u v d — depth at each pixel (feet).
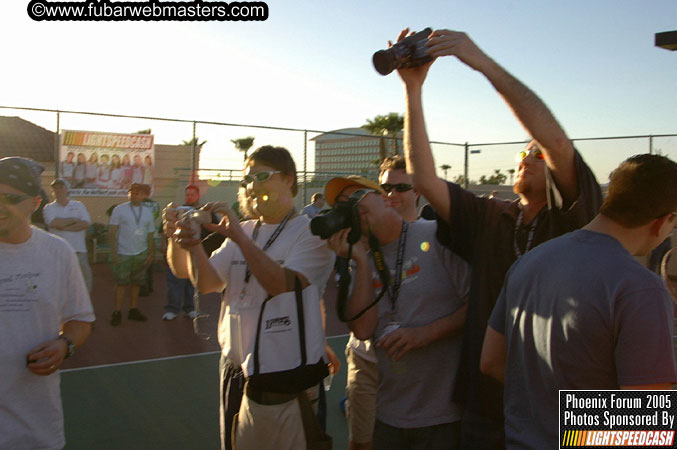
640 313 4.16
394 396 7.07
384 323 7.27
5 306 5.97
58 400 6.46
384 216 7.04
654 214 4.52
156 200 43.86
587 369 4.38
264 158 7.36
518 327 4.99
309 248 7.19
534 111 5.35
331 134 36.11
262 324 6.82
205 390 15.49
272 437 6.77
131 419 13.35
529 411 4.82
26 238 6.20
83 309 6.79
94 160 36.55
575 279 4.50
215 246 8.48
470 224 6.46
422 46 5.87
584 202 5.64
